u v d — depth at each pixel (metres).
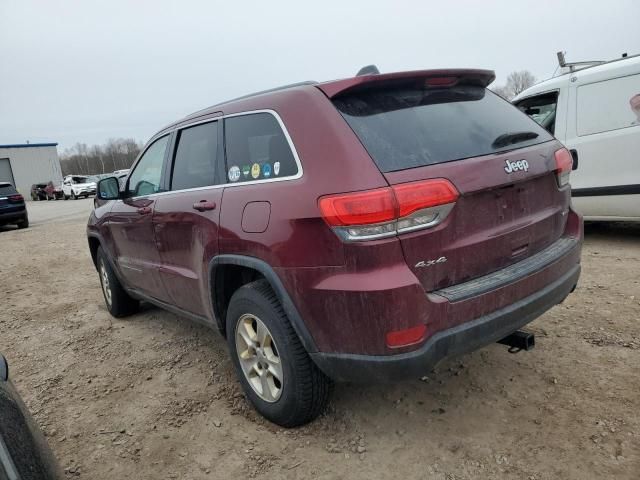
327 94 2.52
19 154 45.69
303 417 2.76
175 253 3.51
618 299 4.23
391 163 2.28
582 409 2.77
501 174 2.49
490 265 2.50
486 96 3.02
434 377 3.25
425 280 2.28
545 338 3.64
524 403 2.88
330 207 2.24
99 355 4.18
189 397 3.33
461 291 2.33
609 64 5.82
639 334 3.56
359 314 2.21
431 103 2.66
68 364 4.05
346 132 2.37
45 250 10.21
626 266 5.10
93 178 36.88
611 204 5.80
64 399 3.47
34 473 1.66
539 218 2.76
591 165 5.88
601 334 3.62
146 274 4.04
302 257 2.38
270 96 2.83
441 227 2.28
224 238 2.83
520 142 2.77
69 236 12.22
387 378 2.27
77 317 5.27
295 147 2.52
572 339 3.58
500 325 2.41
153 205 3.71
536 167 2.70
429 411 2.89
